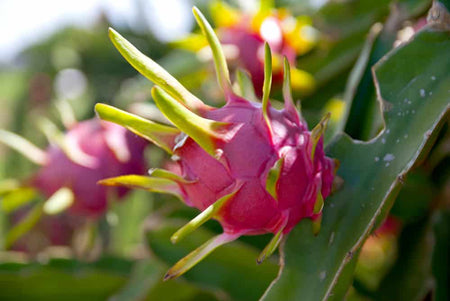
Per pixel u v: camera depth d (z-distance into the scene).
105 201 1.11
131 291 1.12
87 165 1.11
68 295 1.17
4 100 2.48
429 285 1.02
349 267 0.85
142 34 1.89
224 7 1.17
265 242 1.07
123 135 1.12
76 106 2.10
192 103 0.85
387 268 1.11
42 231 1.67
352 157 0.90
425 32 0.91
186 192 0.86
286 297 0.87
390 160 0.88
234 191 0.84
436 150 1.04
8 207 1.13
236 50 1.14
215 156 0.84
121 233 1.53
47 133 1.13
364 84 1.00
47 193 1.11
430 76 0.90
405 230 1.07
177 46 1.19
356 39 1.19
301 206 0.86
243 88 0.93
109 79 2.09
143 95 1.24
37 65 2.23
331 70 1.20
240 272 1.08
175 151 0.85
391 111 0.90
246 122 0.85
